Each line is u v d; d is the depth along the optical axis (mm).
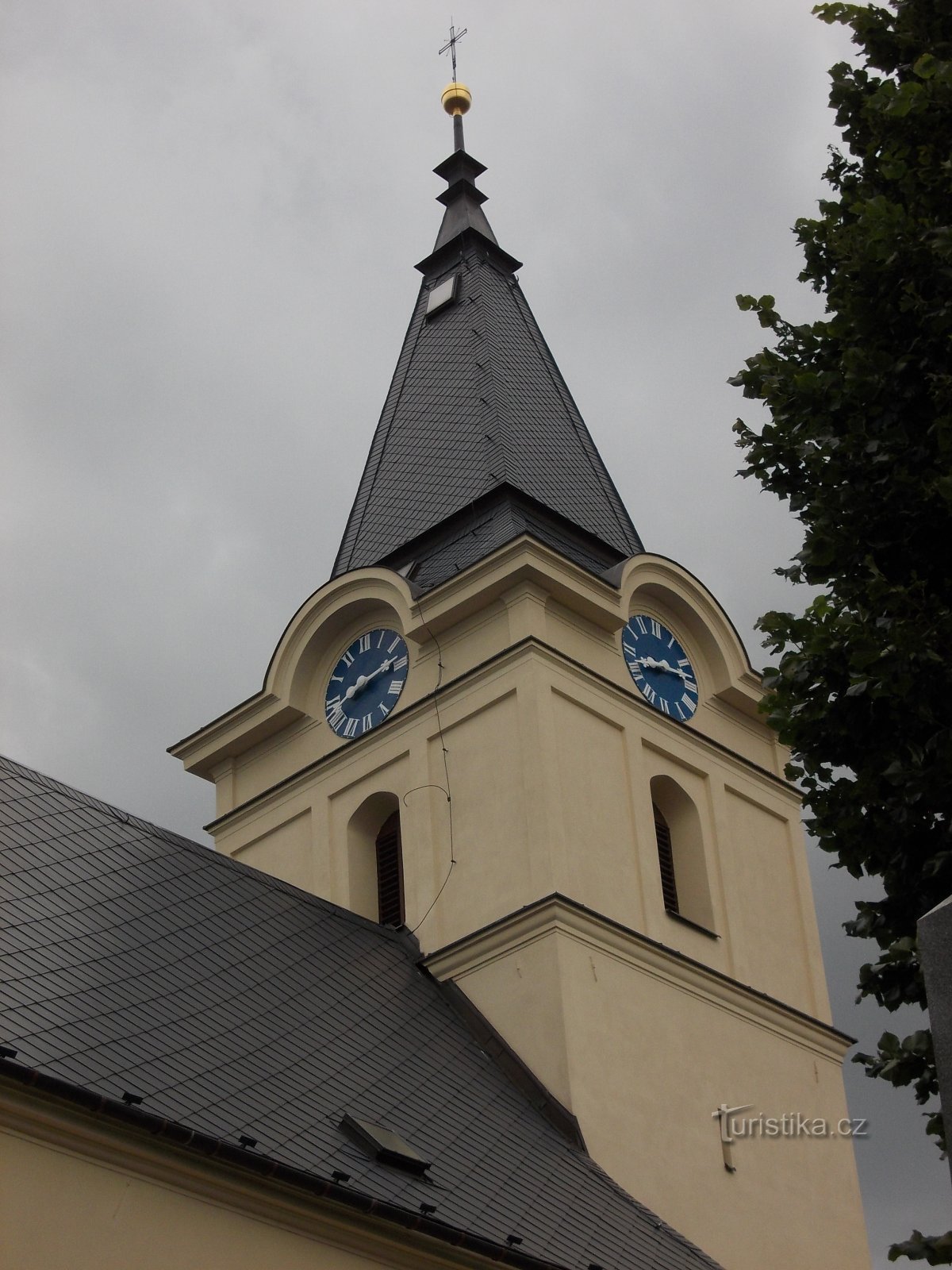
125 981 28797
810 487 23000
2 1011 25891
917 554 21859
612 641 40000
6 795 32312
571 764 37312
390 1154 27562
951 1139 15195
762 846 41031
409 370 47469
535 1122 32594
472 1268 26500
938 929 15594
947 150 22766
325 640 41531
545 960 34812
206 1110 26062
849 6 24188
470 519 42312
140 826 34125
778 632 22344
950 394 21250
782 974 39719
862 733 21578
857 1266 36969
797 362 23469
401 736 39219
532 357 46969
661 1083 35188
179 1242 23609
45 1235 22453
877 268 22062
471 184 51000
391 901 38812
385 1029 32688
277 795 40906
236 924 32938
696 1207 34281
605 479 45156
